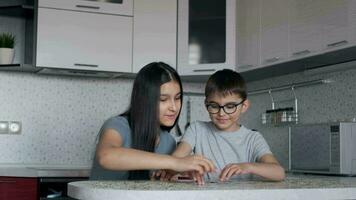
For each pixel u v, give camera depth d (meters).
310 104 2.86
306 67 2.78
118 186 0.95
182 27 3.22
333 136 2.31
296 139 2.61
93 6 3.04
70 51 2.98
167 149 1.45
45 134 3.22
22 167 2.91
